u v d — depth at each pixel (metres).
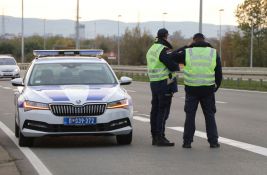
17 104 16.09
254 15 126.69
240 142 16.25
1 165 13.04
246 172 11.92
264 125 20.77
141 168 12.48
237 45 134.00
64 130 14.74
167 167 12.55
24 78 17.39
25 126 15.09
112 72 17.22
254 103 31.92
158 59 15.34
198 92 15.05
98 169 12.43
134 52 143.12
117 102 15.07
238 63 133.50
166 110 15.63
